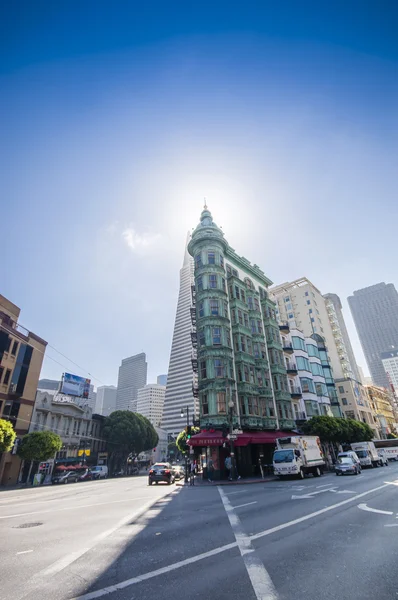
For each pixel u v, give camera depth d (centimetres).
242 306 3441
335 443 4334
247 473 2675
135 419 5841
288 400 3488
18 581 448
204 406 2766
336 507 985
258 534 689
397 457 5003
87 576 466
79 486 2581
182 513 983
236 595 397
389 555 523
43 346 4219
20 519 908
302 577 448
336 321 8138
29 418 3825
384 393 9969
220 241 3447
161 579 451
